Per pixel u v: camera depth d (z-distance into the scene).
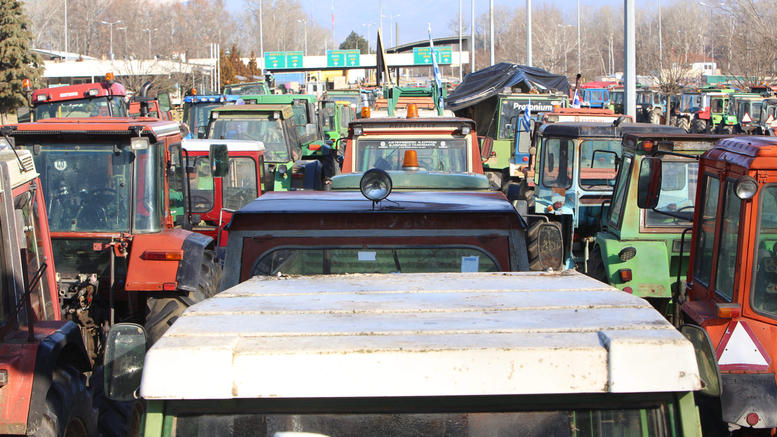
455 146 10.20
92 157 7.34
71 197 7.34
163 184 7.60
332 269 4.90
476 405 2.38
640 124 11.38
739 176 5.26
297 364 2.26
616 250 8.04
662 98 49.50
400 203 5.18
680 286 7.35
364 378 2.26
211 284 7.50
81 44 103.94
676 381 2.28
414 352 2.27
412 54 65.81
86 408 5.32
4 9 46.25
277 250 4.88
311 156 19.16
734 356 5.18
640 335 2.34
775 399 5.09
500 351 2.27
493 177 20.00
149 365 2.26
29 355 4.67
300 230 4.89
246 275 4.85
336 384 2.26
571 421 2.39
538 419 2.39
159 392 2.26
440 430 2.38
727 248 5.51
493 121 23.53
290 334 2.41
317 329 2.46
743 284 5.20
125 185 7.34
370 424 2.38
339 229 4.90
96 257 7.35
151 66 50.78
